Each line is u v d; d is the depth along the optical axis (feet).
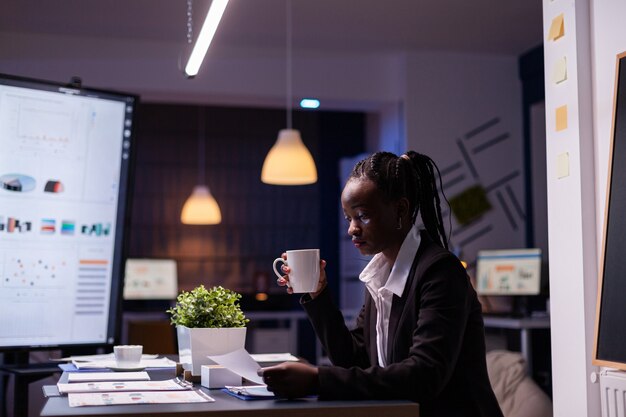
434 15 17.39
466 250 20.38
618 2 7.27
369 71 20.66
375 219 5.68
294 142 18.89
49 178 8.82
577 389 7.48
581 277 7.47
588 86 7.64
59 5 16.58
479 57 20.71
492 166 20.62
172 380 5.99
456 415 5.40
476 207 20.40
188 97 20.07
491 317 17.29
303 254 5.98
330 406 4.65
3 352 8.48
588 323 7.41
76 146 9.00
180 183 27.22
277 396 5.04
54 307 8.79
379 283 5.97
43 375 8.18
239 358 5.38
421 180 6.06
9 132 8.59
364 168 5.80
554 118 7.97
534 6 16.81
